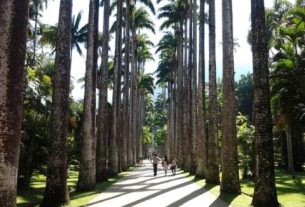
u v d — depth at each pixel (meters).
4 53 8.83
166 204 15.90
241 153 32.34
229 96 20.44
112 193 19.91
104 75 29.03
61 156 15.45
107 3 29.66
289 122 35.50
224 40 21.08
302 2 34.69
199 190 21.28
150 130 131.38
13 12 8.96
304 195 21.19
